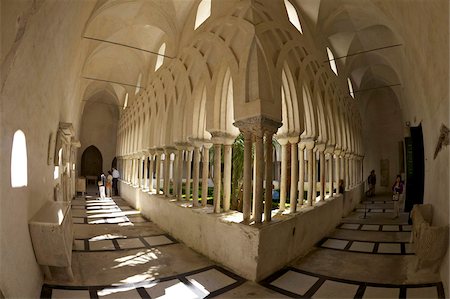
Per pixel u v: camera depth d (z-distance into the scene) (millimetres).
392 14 6562
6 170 2699
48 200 5332
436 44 4398
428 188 7102
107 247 6398
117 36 11992
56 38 4527
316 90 8469
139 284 4418
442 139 4617
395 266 5270
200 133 7371
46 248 3713
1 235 2508
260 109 5066
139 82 15758
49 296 3875
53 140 5684
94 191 19703
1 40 2332
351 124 13844
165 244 6801
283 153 6898
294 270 5152
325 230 7969
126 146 17391
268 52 5602
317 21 9883
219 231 5512
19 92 3105
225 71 6305
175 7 9258
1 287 2438
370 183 17469
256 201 5137
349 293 4172
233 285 4457
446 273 3930
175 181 9172
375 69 16109
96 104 24531
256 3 5938
